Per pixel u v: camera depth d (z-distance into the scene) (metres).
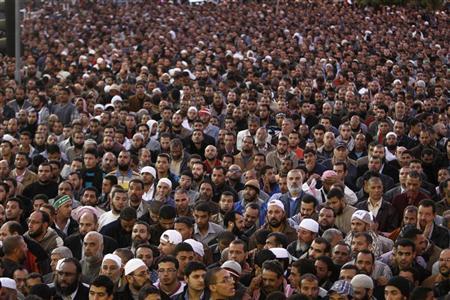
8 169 36.38
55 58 72.00
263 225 29.94
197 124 41.47
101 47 79.19
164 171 35.91
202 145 41.19
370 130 45.25
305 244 27.62
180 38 85.75
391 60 72.12
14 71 61.69
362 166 38.06
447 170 36.22
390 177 35.97
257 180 34.22
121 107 49.50
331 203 30.33
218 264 25.84
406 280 23.47
